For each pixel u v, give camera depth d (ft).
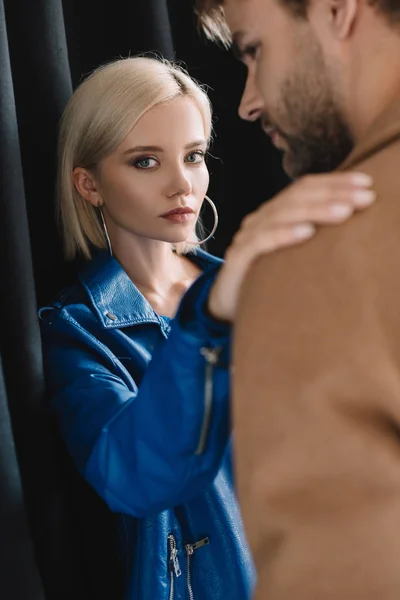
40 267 5.47
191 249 5.89
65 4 5.86
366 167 2.54
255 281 2.51
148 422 3.71
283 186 6.52
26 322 4.55
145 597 4.68
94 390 4.61
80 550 5.03
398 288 2.27
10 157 4.49
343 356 2.24
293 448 2.25
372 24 2.62
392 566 2.12
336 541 2.17
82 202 5.37
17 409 4.63
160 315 5.44
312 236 2.45
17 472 4.35
